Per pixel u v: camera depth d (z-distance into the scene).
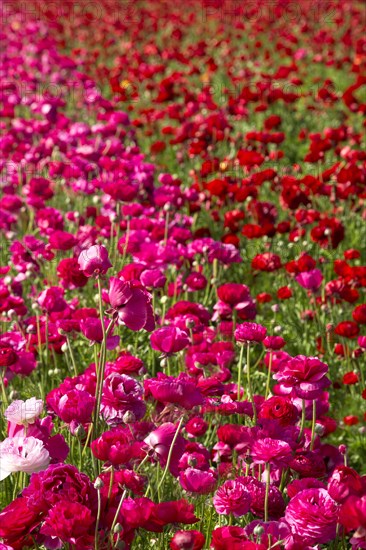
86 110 13.59
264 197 10.18
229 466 4.27
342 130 10.42
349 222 9.18
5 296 5.69
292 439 4.23
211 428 5.42
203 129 10.73
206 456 4.35
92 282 7.13
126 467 3.86
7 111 11.57
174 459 3.75
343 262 6.71
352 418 5.82
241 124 13.38
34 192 7.84
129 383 4.10
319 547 4.14
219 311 5.56
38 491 3.18
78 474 3.28
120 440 3.60
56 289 5.49
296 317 7.29
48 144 9.46
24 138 10.80
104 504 3.31
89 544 3.17
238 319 6.55
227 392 4.89
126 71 16.17
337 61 16.12
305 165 11.70
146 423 4.02
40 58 16.95
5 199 7.78
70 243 6.37
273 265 6.90
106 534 3.30
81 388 4.34
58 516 3.07
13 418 3.57
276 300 7.76
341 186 8.78
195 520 3.31
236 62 17.88
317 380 4.11
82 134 9.97
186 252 6.74
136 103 15.01
